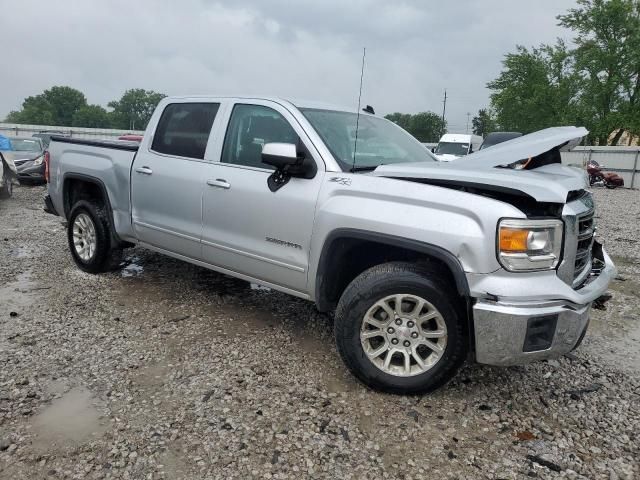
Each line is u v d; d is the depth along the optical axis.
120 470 2.61
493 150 3.75
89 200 5.67
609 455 2.87
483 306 2.97
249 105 4.27
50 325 4.30
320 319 4.63
